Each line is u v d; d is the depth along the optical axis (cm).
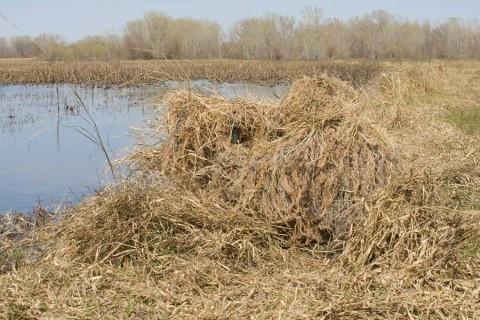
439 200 536
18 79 2822
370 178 536
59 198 761
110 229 504
